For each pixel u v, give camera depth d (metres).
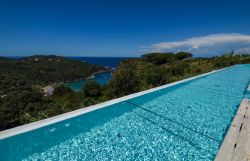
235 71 16.70
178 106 6.57
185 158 3.47
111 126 4.99
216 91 8.84
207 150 3.71
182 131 4.59
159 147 3.89
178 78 13.42
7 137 3.52
